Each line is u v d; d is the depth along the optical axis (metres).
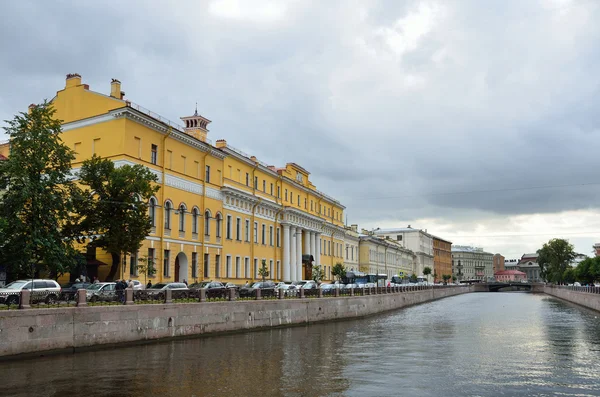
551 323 42.06
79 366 20.00
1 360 20.27
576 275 112.00
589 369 20.38
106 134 42.88
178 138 48.00
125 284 33.47
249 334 32.69
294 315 39.56
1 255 31.45
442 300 93.62
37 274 37.69
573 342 29.11
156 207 44.72
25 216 32.59
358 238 105.69
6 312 20.58
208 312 30.95
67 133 44.66
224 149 56.44
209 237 52.19
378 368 20.36
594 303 57.81
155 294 28.20
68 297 23.64
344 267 87.62
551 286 120.25
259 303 35.62
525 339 30.64
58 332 22.47
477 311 59.38
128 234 36.22
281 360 22.19
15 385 16.67
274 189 68.38
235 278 56.69
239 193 57.09
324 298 44.25
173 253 46.41
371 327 38.91
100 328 24.30
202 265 50.66
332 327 38.84
